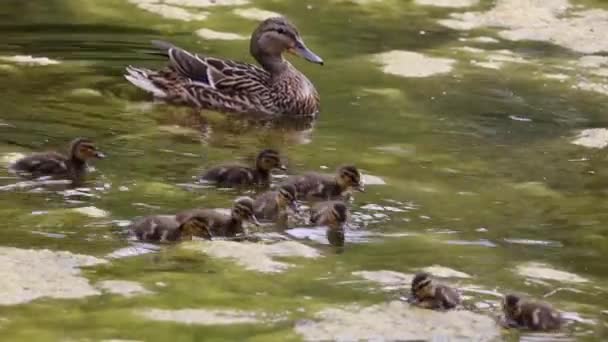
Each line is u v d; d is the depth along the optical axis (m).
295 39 18.72
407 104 18.12
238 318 10.64
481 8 23.30
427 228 13.12
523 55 20.80
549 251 12.58
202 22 22.00
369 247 12.48
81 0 22.97
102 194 13.68
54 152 14.45
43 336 10.15
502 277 11.80
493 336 10.48
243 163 15.10
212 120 17.44
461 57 20.53
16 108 16.88
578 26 22.34
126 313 10.65
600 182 14.92
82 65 19.22
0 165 14.39
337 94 18.62
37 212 12.96
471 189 14.50
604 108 18.17
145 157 15.19
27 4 22.64
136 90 18.25
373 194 14.14
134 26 21.56
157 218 12.51
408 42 21.28
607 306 11.23
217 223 12.60
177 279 11.45
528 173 15.20
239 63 18.58
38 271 11.41
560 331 10.63
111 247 12.12
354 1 23.80
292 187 13.33
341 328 10.49
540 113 17.80
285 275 11.65
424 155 15.79
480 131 16.94
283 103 18.00
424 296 10.97
